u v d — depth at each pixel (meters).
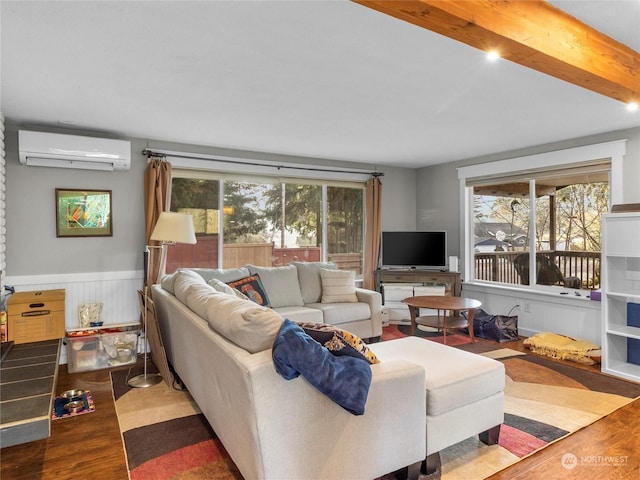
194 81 2.63
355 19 1.88
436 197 5.86
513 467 1.98
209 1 1.72
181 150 4.39
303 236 5.31
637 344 3.54
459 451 2.21
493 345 4.32
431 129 3.87
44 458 2.21
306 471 1.65
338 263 5.60
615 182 3.92
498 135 4.11
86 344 3.61
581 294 4.23
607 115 3.42
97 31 1.98
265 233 5.02
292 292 4.36
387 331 5.02
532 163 4.63
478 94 2.89
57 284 3.83
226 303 2.07
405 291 5.37
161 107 3.17
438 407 1.99
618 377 3.35
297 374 1.60
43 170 3.76
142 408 2.82
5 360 2.73
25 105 3.11
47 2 1.72
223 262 4.72
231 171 4.70
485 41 1.67
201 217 4.59
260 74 2.52
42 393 2.12
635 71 2.21
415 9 1.42
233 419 1.83
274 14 1.83
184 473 2.05
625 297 3.65
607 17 1.89
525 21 1.70
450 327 4.12
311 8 1.78
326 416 1.68
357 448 1.76
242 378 1.60
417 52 2.22
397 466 1.88
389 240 5.60
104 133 3.96
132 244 4.16
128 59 2.30
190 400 2.95
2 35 2.01
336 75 2.54
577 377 3.35
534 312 4.63
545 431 2.43
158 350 3.30
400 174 6.06
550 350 3.90
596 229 4.19
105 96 2.91
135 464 2.13
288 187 5.18
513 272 4.97
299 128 3.81
